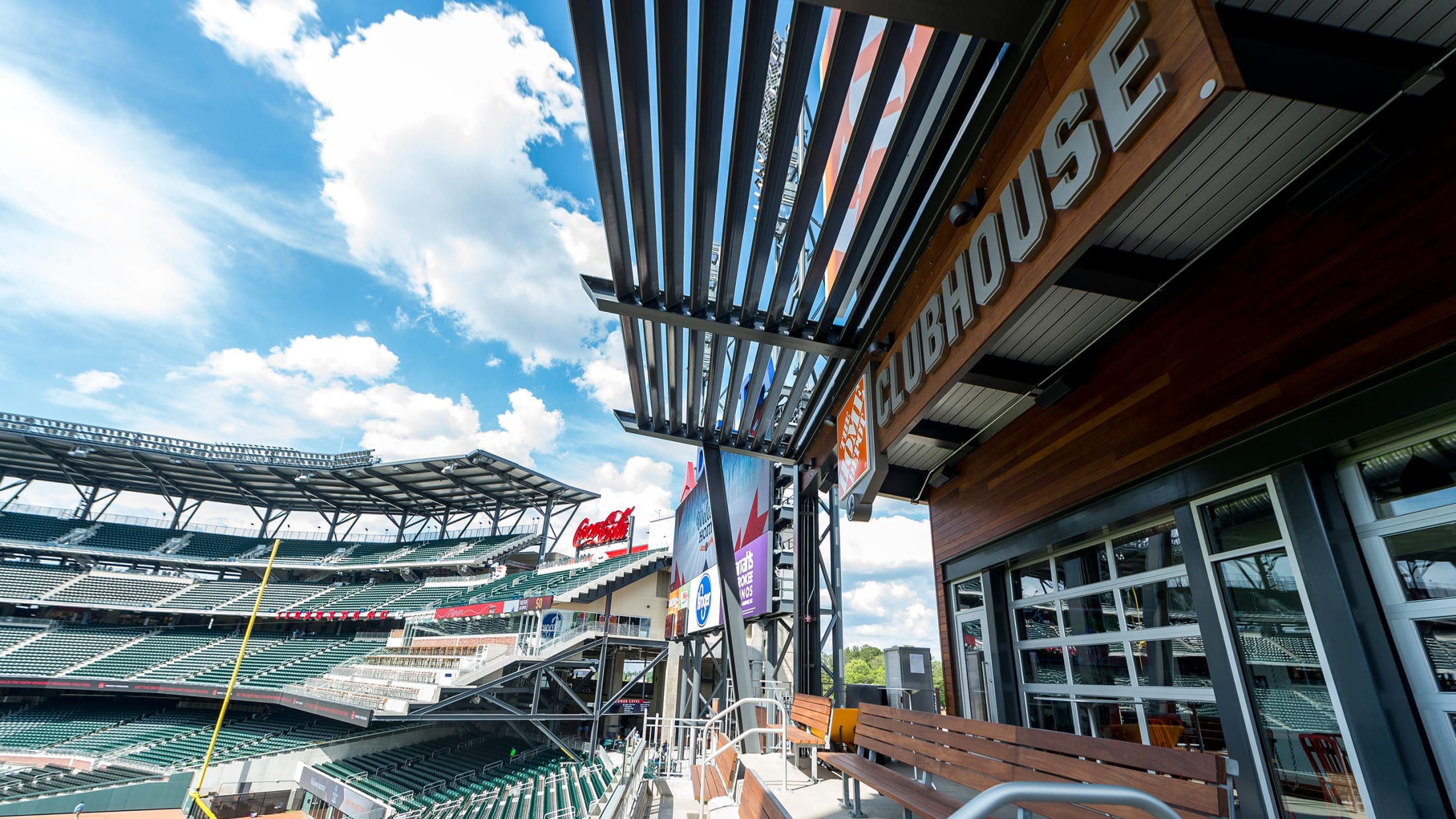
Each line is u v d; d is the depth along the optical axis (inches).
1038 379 174.9
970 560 222.4
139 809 695.7
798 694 300.7
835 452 259.3
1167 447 138.0
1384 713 97.0
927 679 245.8
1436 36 82.7
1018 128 111.5
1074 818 94.8
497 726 919.0
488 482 1213.7
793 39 117.0
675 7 114.5
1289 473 113.5
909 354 157.6
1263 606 119.5
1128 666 156.3
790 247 168.7
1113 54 83.6
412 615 1023.6
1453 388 87.8
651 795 229.5
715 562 518.0
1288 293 113.7
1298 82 82.0
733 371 249.4
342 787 653.3
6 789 737.6
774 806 94.0
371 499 1374.3
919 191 146.6
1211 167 103.1
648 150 146.3
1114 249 127.9
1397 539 102.7
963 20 102.7
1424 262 92.7
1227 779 73.6
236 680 998.4
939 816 98.0
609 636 770.2
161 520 1421.0
